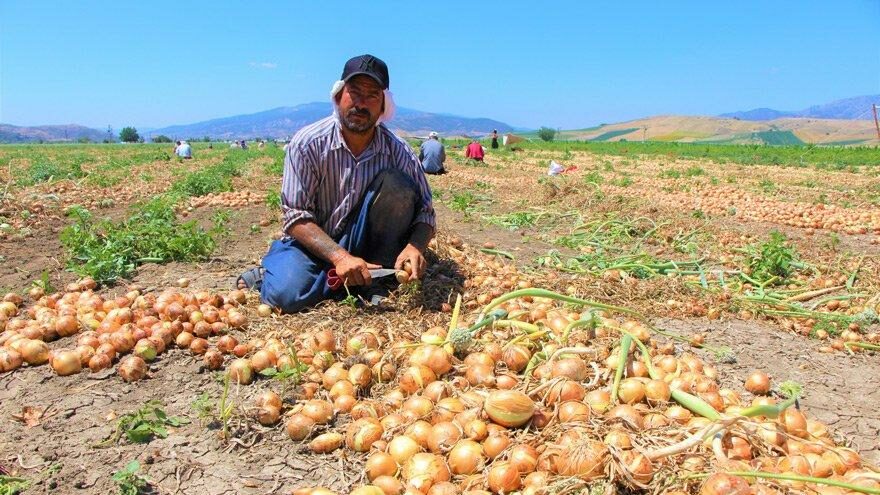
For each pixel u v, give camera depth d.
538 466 1.22
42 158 13.73
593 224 4.46
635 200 5.51
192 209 5.21
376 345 1.86
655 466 1.15
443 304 2.30
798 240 4.27
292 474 1.38
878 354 2.16
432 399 1.50
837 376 1.95
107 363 1.83
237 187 7.03
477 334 1.84
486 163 12.76
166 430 1.53
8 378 1.79
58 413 1.61
